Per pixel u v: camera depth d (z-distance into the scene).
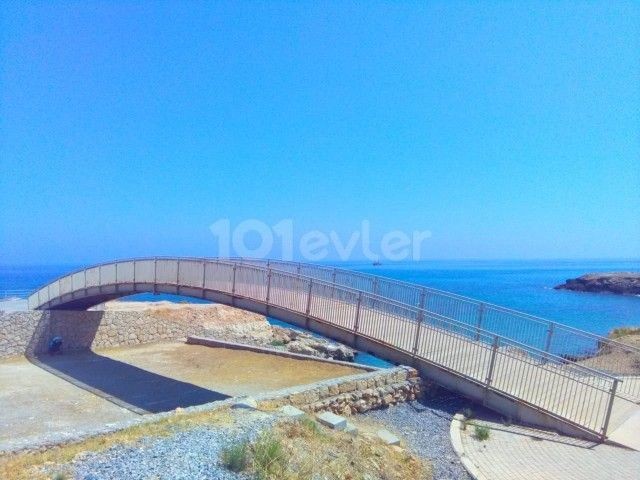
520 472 7.19
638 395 10.73
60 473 5.25
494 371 10.41
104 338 21.08
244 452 5.76
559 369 9.54
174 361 18.41
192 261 16.86
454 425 9.45
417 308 11.81
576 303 46.44
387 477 6.52
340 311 13.22
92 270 20.09
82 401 12.99
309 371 16.45
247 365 17.45
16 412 11.88
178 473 5.28
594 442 8.48
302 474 5.65
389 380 10.95
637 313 38.84
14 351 18.81
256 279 15.09
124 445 6.21
